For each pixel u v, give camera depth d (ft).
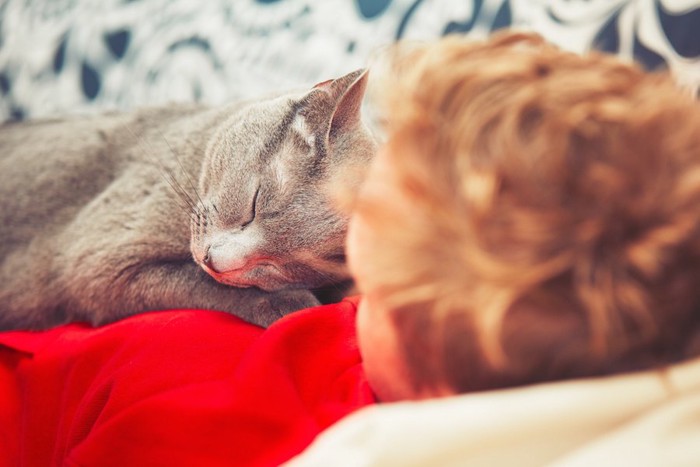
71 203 3.64
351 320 2.46
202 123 3.51
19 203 3.66
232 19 4.36
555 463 1.26
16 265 3.49
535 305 1.32
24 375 2.73
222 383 2.13
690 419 1.26
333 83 3.09
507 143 1.32
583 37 3.55
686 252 1.31
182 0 4.58
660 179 1.31
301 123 3.13
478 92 1.42
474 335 1.39
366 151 3.12
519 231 1.28
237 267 3.00
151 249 3.22
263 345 2.19
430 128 1.44
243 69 4.20
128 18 4.66
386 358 1.68
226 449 1.96
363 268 1.60
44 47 4.82
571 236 1.28
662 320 1.33
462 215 1.33
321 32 4.09
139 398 2.20
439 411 1.33
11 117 4.76
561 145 1.29
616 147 1.31
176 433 1.98
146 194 3.35
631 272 1.29
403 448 1.30
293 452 1.94
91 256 3.23
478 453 1.28
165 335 2.47
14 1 5.07
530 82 1.41
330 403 2.15
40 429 2.55
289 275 3.15
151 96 4.39
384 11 3.98
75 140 3.82
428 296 1.39
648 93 1.44
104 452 2.03
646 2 3.51
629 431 1.26
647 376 1.34
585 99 1.37
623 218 1.28
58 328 3.09
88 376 2.57
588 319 1.32
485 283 1.31
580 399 1.29
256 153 3.11
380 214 1.48
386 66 2.29
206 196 3.18
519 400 1.31
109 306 3.21
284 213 3.05
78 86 4.66
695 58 3.35
